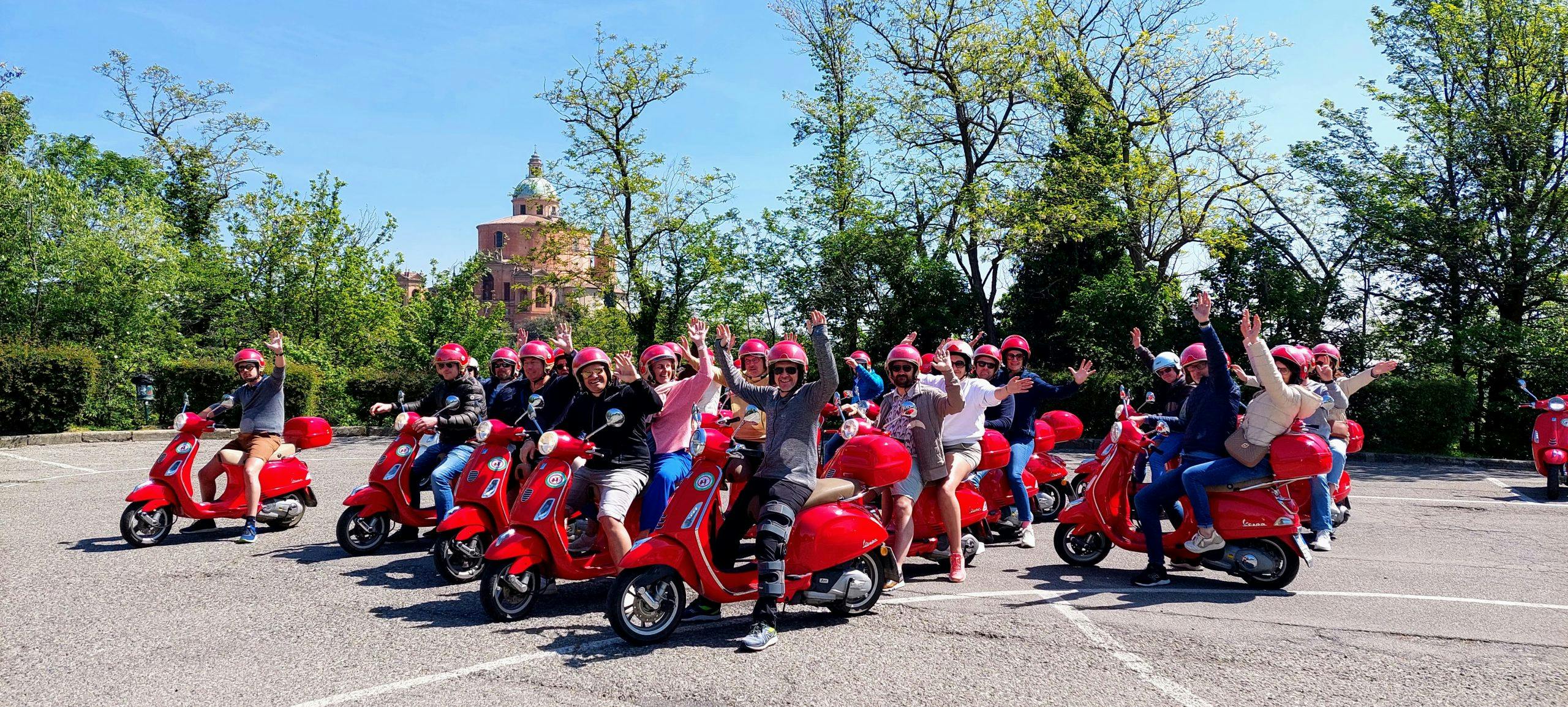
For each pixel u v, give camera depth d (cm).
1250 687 478
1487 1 2067
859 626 585
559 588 698
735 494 618
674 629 571
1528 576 733
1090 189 2370
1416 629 579
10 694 476
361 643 558
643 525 642
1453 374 1967
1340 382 892
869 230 2628
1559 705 454
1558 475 1185
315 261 3052
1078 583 705
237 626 596
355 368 3034
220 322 3009
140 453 1678
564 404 741
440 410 816
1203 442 689
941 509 702
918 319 2530
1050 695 466
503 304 3244
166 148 3669
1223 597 660
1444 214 2103
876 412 847
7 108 2972
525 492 620
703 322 646
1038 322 2627
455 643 557
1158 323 2119
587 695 470
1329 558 805
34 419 1861
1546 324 2061
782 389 590
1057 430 991
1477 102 2134
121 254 2500
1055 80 2498
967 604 639
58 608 641
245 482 871
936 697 463
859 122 2706
